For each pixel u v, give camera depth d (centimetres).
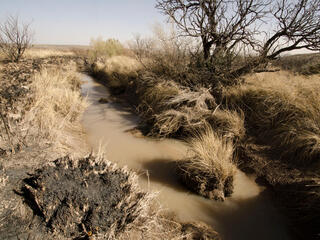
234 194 345
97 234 216
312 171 345
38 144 378
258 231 283
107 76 1228
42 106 540
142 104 704
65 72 1105
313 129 392
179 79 683
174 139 520
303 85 516
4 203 245
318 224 276
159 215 293
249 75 603
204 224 287
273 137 439
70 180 259
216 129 484
